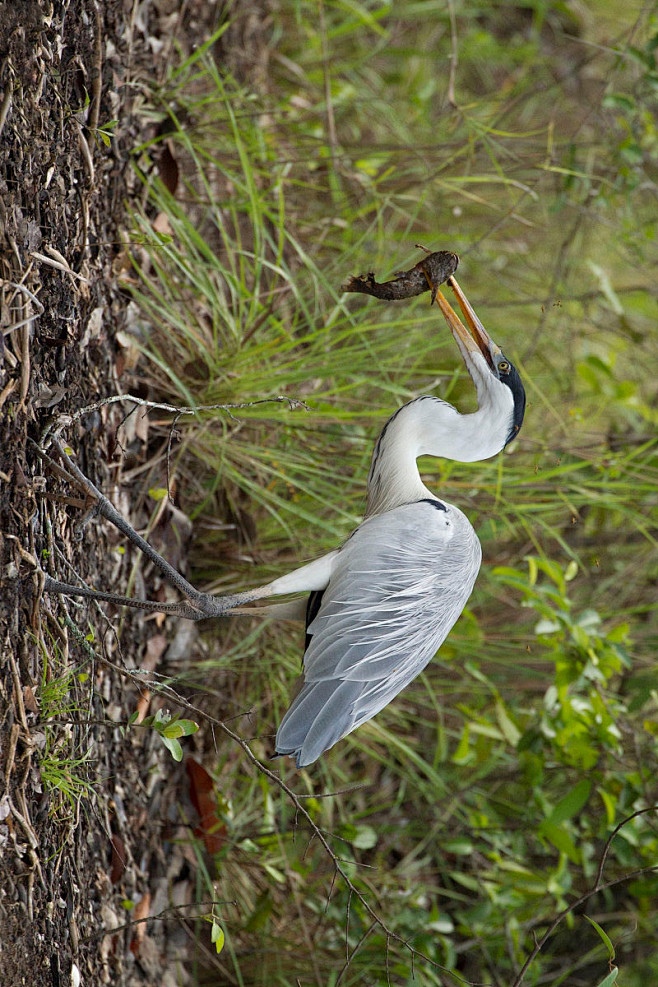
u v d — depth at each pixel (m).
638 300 12.63
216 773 8.53
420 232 11.20
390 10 12.51
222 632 8.57
